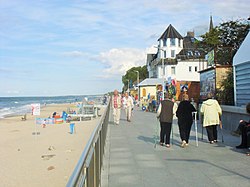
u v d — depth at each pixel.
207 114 11.29
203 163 8.18
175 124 18.92
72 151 15.88
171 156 9.20
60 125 31.47
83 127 28.50
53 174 11.19
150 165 8.08
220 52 22.34
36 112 24.81
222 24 29.23
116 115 19.73
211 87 18.41
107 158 9.06
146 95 47.62
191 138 12.88
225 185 6.21
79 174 2.91
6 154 15.72
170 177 6.88
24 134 24.88
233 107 13.86
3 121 40.22
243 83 14.67
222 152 9.64
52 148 16.92
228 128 14.79
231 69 17.64
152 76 84.38
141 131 15.83
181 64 68.81
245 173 7.10
